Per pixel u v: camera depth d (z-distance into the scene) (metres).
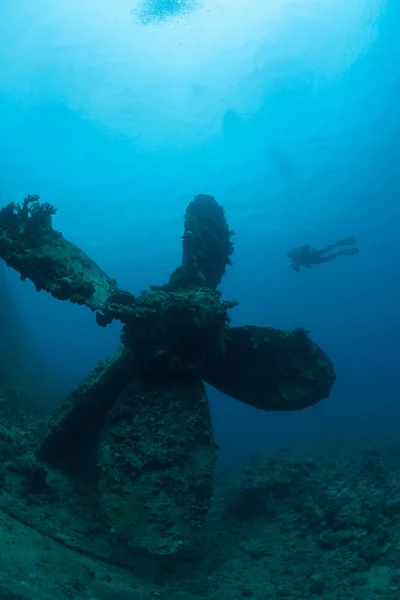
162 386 8.80
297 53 47.22
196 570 7.77
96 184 52.59
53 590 4.96
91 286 8.55
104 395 9.70
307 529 9.23
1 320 26.66
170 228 56.41
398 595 6.03
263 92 49.28
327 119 51.41
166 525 6.80
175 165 53.19
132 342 8.80
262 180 55.06
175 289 10.02
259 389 9.72
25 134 47.78
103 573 6.33
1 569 4.73
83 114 47.56
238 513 10.69
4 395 15.88
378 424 26.89
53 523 7.19
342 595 6.51
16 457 8.83
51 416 10.67
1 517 6.38
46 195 51.81
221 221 10.86
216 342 8.69
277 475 11.90
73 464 10.15
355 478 12.55
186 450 7.89
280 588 6.96
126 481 7.50
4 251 8.28
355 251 19.66
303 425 39.31
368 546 7.69
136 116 49.06
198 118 50.38
